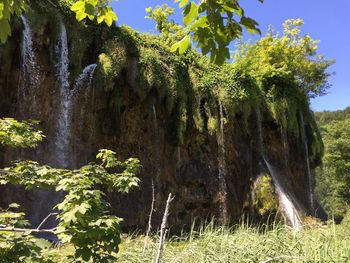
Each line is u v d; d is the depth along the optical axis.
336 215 21.33
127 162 4.45
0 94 11.25
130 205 13.58
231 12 2.39
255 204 15.76
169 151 15.01
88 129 13.30
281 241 4.70
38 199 11.62
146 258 4.82
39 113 12.08
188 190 14.98
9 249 2.50
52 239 10.07
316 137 20.78
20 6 2.48
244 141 16.83
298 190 18.83
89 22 13.64
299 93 20.02
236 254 4.64
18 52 11.51
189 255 4.98
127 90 14.11
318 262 4.13
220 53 2.49
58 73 12.50
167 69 15.25
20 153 11.57
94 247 2.55
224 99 16.31
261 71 18.56
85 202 2.50
